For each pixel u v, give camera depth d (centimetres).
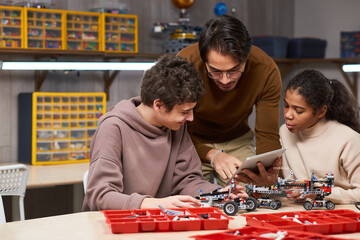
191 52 192
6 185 243
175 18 399
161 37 393
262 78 190
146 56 357
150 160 166
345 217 130
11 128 343
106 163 156
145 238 118
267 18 450
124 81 380
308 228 122
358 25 425
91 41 346
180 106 153
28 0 324
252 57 187
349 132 181
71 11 336
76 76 362
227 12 425
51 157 331
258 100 196
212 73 166
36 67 320
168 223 125
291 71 441
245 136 223
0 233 123
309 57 425
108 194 149
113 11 354
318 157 184
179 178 174
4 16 316
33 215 344
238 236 113
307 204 155
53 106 331
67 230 126
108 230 126
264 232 117
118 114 165
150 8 387
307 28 461
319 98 175
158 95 153
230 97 192
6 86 339
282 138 199
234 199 152
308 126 181
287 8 464
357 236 122
